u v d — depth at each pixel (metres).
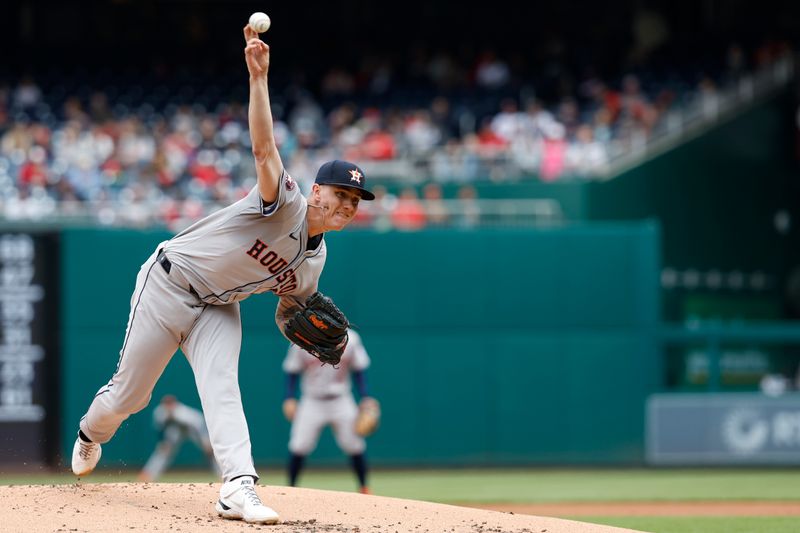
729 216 76.44
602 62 94.56
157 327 21.20
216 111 88.38
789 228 79.50
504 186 68.62
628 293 58.41
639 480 52.22
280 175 20.34
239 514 20.95
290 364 41.88
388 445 56.81
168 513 21.61
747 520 36.88
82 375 54.75
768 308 78.12
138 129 75.88
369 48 103.69
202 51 103.38
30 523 20.48
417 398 57.12
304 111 83.88
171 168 68.88
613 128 78.00
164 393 55.09
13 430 54.09
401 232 57.50
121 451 54.81
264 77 19.81
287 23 105.19
